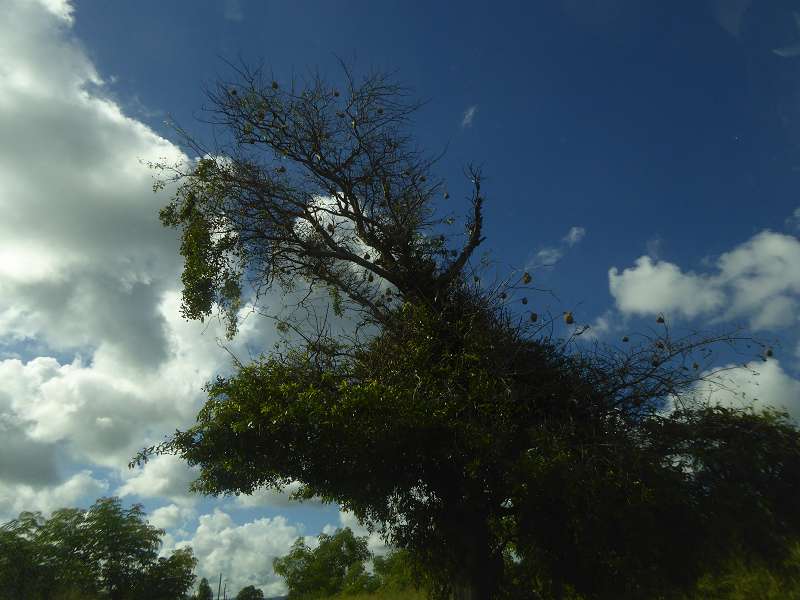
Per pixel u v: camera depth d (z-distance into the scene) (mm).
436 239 14641
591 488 10117
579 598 11984
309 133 14945
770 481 10625
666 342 11281
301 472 11289
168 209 14672
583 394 11359
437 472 12023
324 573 38375
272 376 11086
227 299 14383
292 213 14625
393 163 15125
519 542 11852
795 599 9453
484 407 11070
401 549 13000
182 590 39906
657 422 11352
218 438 10672
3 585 31438
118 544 37312
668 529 10664
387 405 10453
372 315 13578
